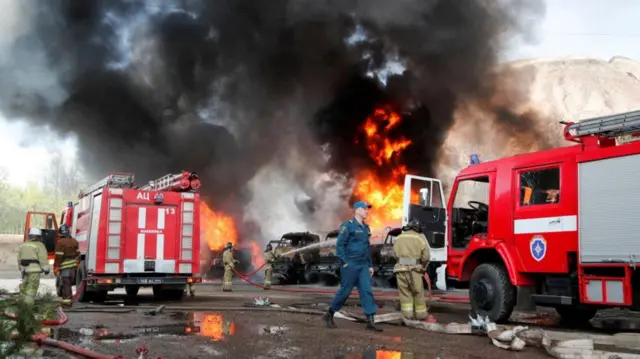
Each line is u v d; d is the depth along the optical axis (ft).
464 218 29.55
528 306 24.39
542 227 23.85
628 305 20.25
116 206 37.78
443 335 21.39
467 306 35.78
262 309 30.94
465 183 29.32
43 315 14.42
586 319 27.25
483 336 21.11
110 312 29.55
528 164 25.02
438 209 33.01
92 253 37.73
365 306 22.80
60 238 34.19
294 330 22.31
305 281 69.15
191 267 39.52
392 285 58.54
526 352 17.79
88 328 22.91
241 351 17.28
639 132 21.03
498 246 25.53
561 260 22.93
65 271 33.71
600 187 21.63
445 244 32.50
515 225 25.08
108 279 36.94
